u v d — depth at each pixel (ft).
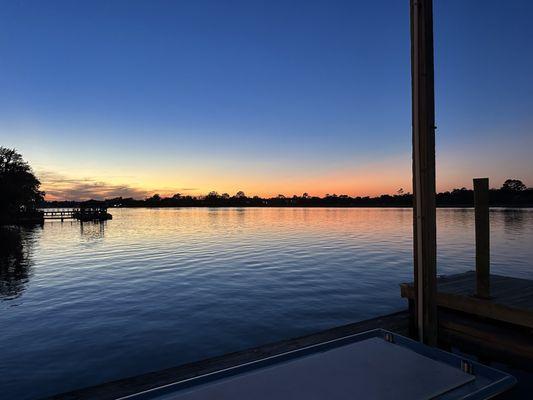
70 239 118.01
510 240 86.53
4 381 21.01
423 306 15.15
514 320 15.06
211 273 53.31
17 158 223.51
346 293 39.83
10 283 49.11
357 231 129.39
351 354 10.80
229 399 8.27
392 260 62.44
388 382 8.94
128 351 25.05
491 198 411.34
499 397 13.26
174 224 203.51
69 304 37.45
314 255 69.72
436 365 9.94
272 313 32.99
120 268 59.67
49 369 22.48
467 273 22.29
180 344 26.16
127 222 233.76
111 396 11.30
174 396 8.59
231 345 25.82
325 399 8.18
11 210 206.28
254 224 188.24
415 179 15.31
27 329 29.89
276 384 8.94
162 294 40.93
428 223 14.97
